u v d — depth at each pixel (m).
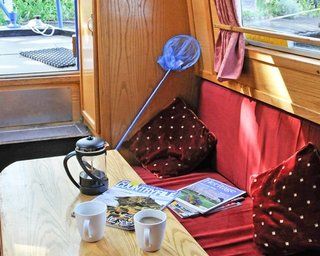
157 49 2.90
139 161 2.84
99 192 1.85
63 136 3.24
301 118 2.06
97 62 2.84
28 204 1.76
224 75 2.44
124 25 2.79
